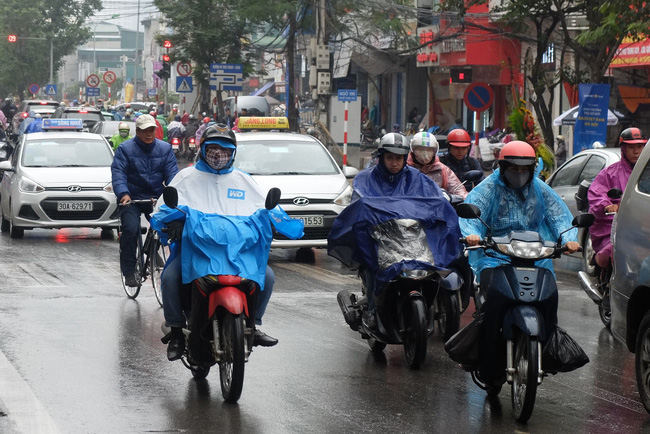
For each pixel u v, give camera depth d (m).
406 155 9.03
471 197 7.62
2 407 7.18
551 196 7.68
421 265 8.52
